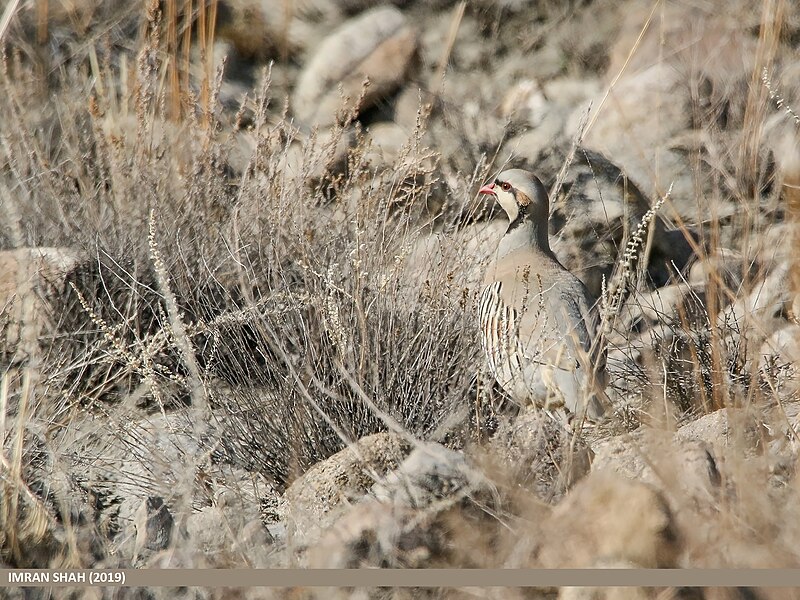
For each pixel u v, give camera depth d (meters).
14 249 15.91
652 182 19.69
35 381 12.86
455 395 13.62
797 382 12.89
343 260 15.40
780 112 19.38
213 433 13.48
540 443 11.75
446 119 21.70
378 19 24.88
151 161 16.98
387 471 11.80
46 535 10.81
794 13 22.98
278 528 11.72
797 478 9.99
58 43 23.16
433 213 18.16
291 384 13.50
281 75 25.02
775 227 17.53
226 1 26.16
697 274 18.55
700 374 13.84
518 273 15.11
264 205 16.20
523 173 15.89
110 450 13.47
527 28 26.61
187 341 12.23
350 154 16.95
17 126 17.38
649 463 9.63
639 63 24.77
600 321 14.95
